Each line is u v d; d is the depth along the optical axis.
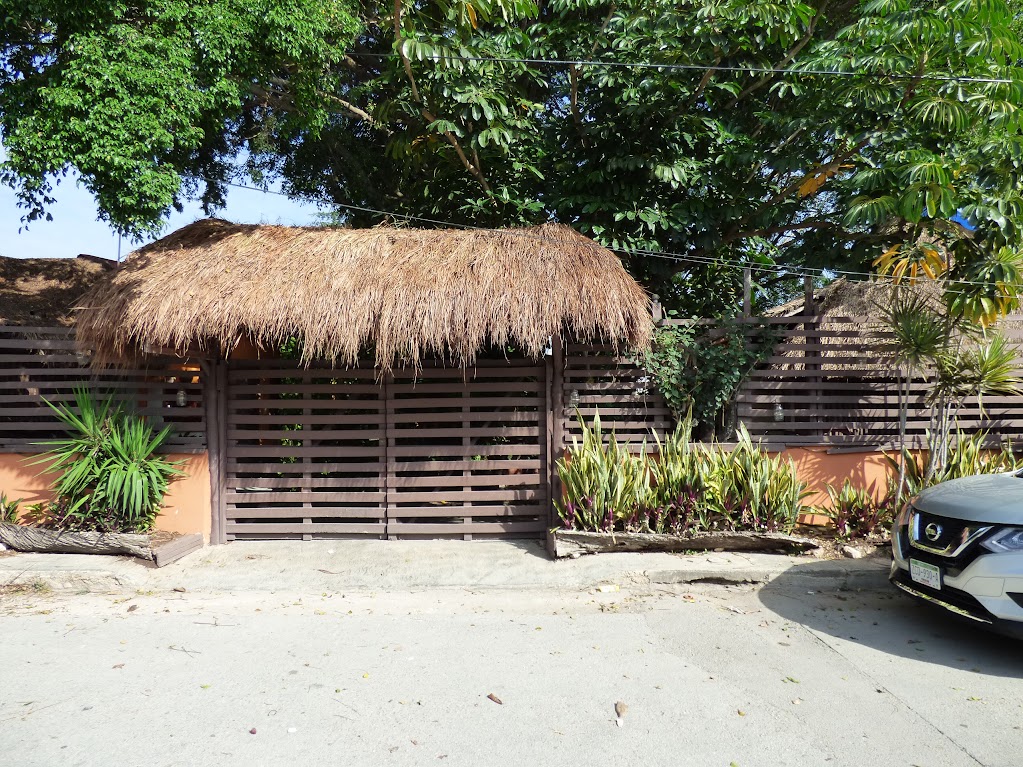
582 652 4.70
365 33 11.72
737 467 6.79
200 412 7.38
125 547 6.60
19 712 3.82
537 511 7.39
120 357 7.14
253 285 6.80
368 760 3.36
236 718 3.76
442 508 7.41
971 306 6.72
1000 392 7.59
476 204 9.23
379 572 6.44
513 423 7.54
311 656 4.63
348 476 7.53
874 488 7.52
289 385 7.47
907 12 6.78
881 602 5.77
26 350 7.53
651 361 7.25
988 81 6.52
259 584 6.21
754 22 7.82
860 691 4.12
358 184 12.64
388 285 6.72
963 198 6.81
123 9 7.03
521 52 8.94
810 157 8.09
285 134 10.64
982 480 5.39
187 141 7.47
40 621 5.34
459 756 3.40
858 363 7.46
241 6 7.72
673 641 4.90
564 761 3.36
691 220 8.70
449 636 5.00
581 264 6.93
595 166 9.07
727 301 10.70
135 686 4.16
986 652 4.73
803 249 8.90
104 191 6.94
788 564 6.36
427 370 7.40
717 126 8.37
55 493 7.33
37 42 7.28
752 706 3.92
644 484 6.86
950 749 3.48
